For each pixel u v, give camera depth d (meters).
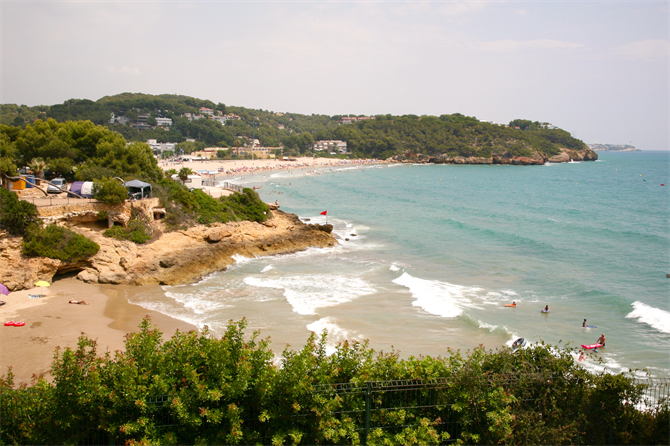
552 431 12.47
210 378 12.59
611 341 30.36
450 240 60.97
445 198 107.25
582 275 45.25
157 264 40.09
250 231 52.59
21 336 26.53
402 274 44.09
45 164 52.34
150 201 46.50
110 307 32.84
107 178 45.94
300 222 61.31
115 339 27.00
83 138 57.38
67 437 11.73
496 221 76.06
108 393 11.69
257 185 131.12
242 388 12.09
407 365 14.31
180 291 37.66
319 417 12.48
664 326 32.56
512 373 13.78
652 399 18.55
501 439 12.51
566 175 179.38
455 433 13.57
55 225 38.09
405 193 116.44
